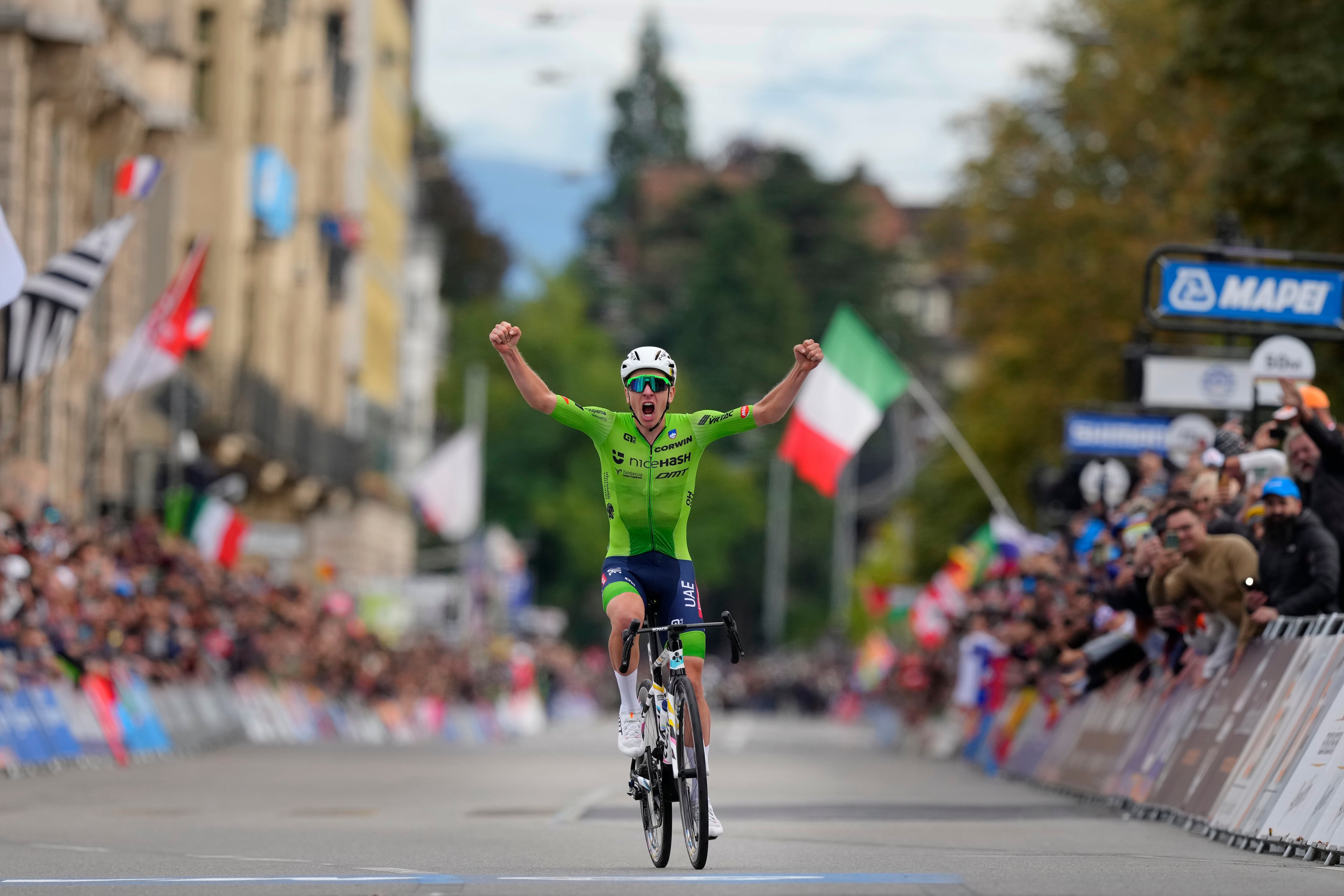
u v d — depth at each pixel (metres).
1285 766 35.56
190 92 116.19
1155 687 48.62
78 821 43.50
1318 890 27.67
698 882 28.77
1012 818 45.28
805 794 56.53
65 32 90.00
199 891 28.16
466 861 33.31
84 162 101.31
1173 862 32.19
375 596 158.38
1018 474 137.38
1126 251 125.38
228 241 133.38
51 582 64.12
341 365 175.62
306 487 154.88
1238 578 42.16
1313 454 42.53
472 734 147.25
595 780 64.75
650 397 31.58
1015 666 76.06
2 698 58.62
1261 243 62.66
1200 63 89.81
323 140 167.50
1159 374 66.06
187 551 89.06
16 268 54.44
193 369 126.25
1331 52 84.56
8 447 85.75
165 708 77.88
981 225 135.62
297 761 76.00
